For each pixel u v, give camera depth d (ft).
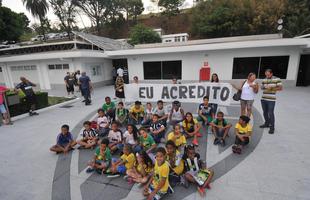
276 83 17.03
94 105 32.35
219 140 16.40
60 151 16.17
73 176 13.01
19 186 12.16
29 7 104.22
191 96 22.29
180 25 140.87
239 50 41.45
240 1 88.33
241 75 42.78
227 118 22.61
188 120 17.47
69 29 132.98
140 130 15.39
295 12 78.64
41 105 30.78
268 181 11.45
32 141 18.92
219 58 43.34
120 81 31.27
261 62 40.81
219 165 13.34
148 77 50.62
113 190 11.46
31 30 161.99
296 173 12.06
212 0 99.76
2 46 72.69
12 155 16.17
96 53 48.67
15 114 26.99
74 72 44.75
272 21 80.69
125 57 53.57
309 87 39.83
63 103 33.73
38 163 14.79
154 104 29.71
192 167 11.49
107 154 13.42
